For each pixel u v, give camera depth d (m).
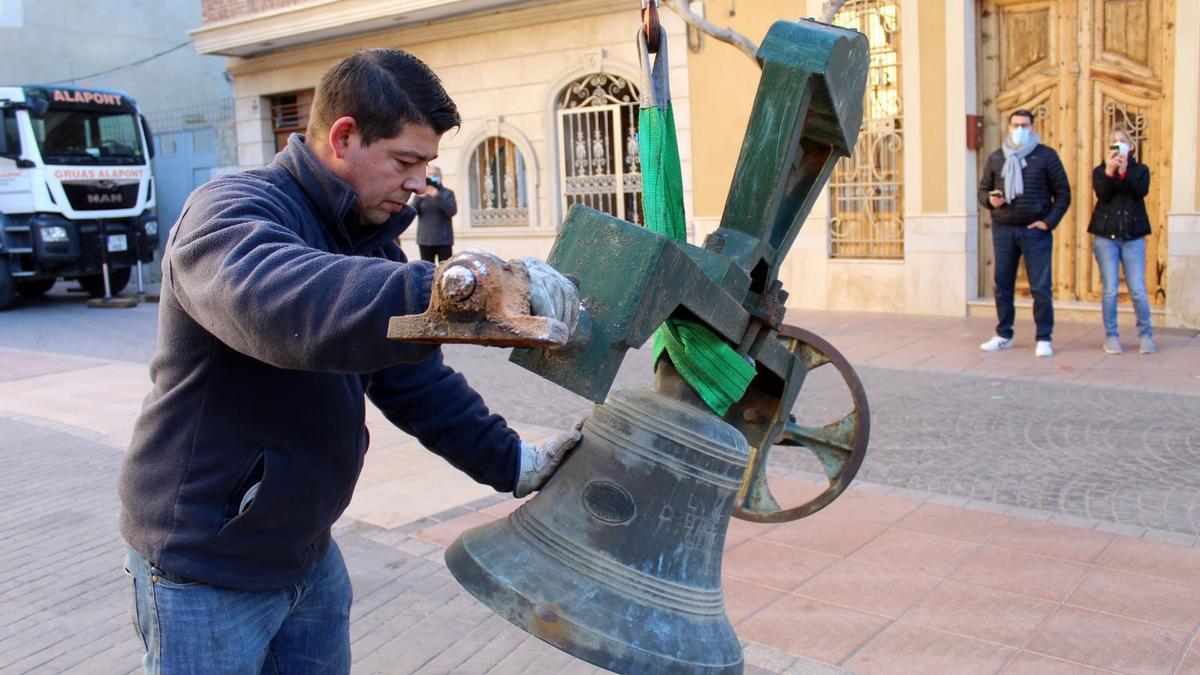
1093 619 3.71
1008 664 3.42
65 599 4.32
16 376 9.53
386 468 6.00
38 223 14.67
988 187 8.63
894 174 10.87
